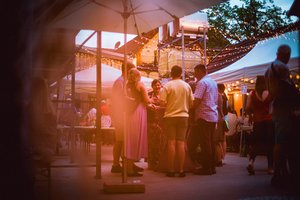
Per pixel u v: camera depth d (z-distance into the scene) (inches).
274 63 210.8
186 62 510.9
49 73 360.8
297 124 207.0
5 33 117.8
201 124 270.7
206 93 270.1
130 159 254.2
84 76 503.5
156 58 757.9
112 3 249.9
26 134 123.1
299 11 160.9
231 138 501.7
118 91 266.8
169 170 258.4
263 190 197.9
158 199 173.9
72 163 313.3
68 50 320.2
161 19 275.3
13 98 119.1
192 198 175.8
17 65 119.6
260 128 261.9
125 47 214.8
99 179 237.8
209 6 236.5
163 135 287.1
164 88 261.3
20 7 119.4
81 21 267.1
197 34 473.7
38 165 151.9
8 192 118.5
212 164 274.5
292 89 205.6
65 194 182.4
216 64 658.2
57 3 161.5
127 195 184.5
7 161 118.2
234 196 180.4
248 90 591.8
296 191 193.3
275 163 210.8
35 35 139.7
